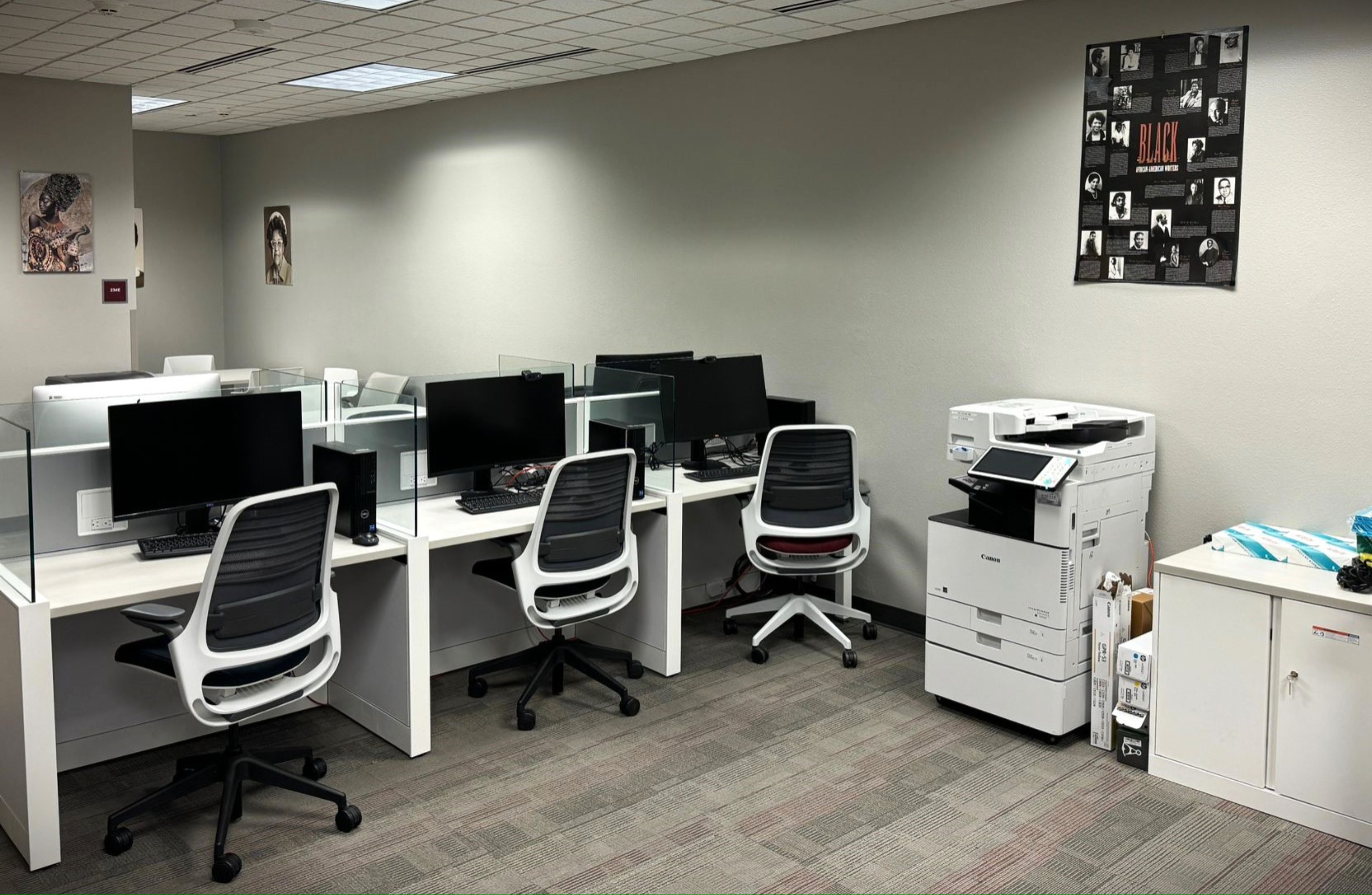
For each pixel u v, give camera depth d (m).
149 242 9.45
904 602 4.86
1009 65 4.21
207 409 3.35
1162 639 3.37
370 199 8.01
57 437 3.49
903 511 4.80
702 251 5.54
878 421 4.84
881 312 4.77
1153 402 3.94
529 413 4.19
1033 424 3.74
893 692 4.12
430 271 7.50
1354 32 3.35
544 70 5.80
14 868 2.81
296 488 3.20
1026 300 4.27
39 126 6.23
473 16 4.50
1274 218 3.58
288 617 2.93
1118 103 3.91
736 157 5.31
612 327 6.13
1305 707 3.06
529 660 4.07
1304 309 3.54
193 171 9.63
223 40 5.08
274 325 9.33
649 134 5.75
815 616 4.54
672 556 4.20
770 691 4.12
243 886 2.75
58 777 3.33
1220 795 3.28
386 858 2.89
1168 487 3.94
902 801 3.24
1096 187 4.00
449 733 3.69
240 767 2.97
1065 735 3.64
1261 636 3.14
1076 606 3.57
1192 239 3.78
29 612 2.69
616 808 3.18
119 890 2.72
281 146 8.95
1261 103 3.58
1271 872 2.86
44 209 6.27
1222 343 3.74
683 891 2.75
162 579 2.98
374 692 3.64
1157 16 3.79
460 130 7.08
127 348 6.68
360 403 4.51
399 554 3.37
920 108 4.52
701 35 4.81
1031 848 2.98
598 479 3.73
